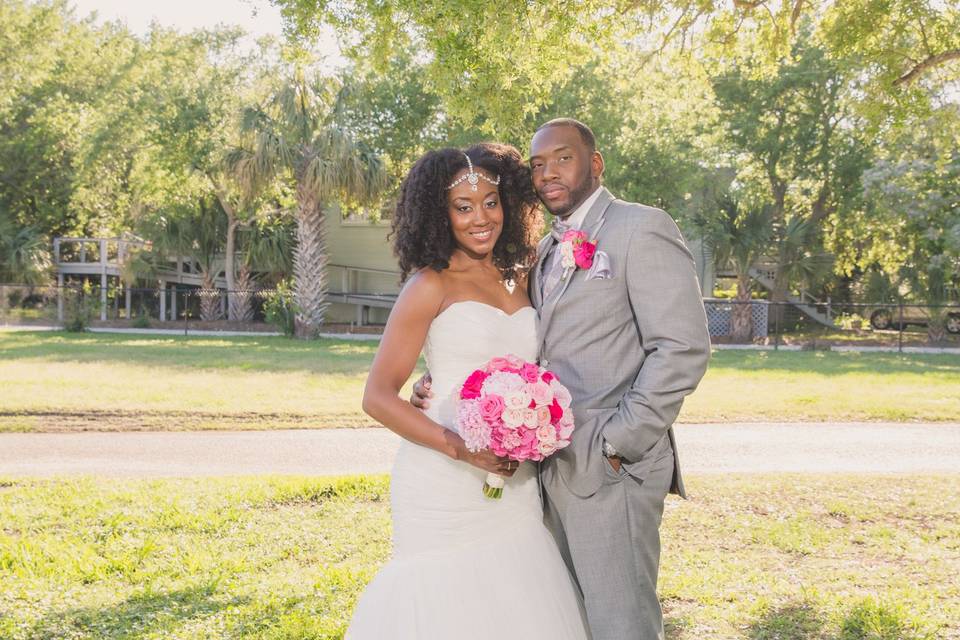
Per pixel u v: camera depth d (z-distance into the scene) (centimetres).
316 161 2206
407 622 300
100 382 1276
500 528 310
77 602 445
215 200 2791
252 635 400
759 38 907
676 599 468
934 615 435
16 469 787
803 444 948
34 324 2680
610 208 323
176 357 1672
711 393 1288
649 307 299
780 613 440
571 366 311
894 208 2334
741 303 2500
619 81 972
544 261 335
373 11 692
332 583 475
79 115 3222
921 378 1498
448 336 310
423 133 2580
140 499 655
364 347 2020
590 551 304
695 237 2450
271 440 933
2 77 3122
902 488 730
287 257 2731
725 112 2745
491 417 272
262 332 2603
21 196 3284
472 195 309
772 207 2489
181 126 2586
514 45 684
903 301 2706
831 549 562
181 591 462
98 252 3150
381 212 2844
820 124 2734
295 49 755
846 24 806
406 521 312
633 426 291
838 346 2389
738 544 574
